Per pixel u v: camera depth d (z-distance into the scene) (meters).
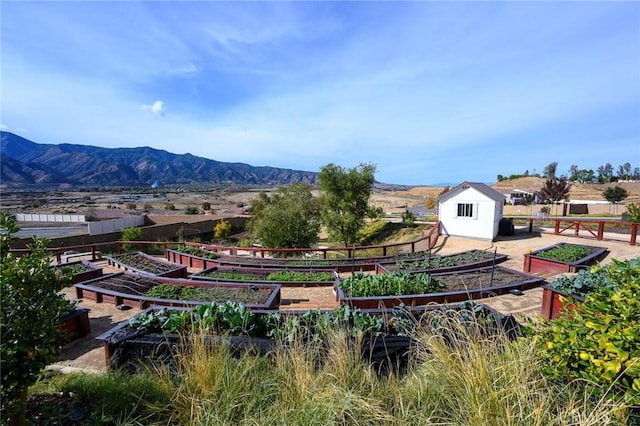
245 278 7.27
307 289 6.86
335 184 20.00
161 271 7.75
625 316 1.59
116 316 5.07
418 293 5.49
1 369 1.52
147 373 2.55
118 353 3.06
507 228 13.40
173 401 1.99
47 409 2.02
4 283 1.57
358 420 1.72
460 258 8.87
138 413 2.00
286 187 22.45
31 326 1.68
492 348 2.05
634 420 1.52
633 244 9.91
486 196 12.70
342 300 5.16
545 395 1.64
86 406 2.07
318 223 19.05
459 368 1.92
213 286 6.22
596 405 1.46
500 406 1.61
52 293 1.88
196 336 2.47
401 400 1.77
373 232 21.11
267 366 2.36
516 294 5.70
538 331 2.03
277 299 5.59
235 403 1.92
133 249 14.55
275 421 1.80
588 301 2.03
